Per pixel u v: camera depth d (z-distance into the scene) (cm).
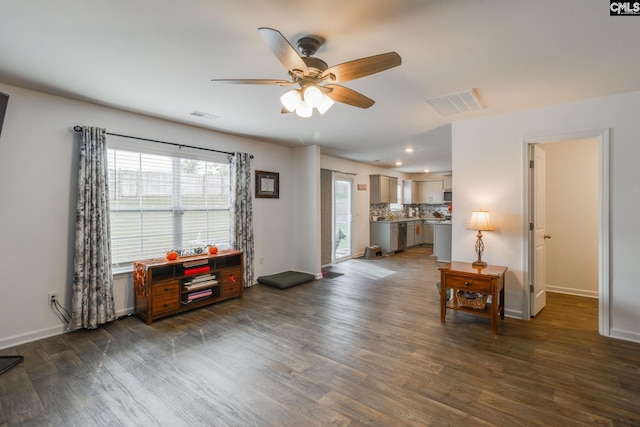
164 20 175
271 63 231
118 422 182
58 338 295
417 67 234
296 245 569
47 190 298
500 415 185
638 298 284
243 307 388
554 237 454
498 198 354
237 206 458
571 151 438
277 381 223
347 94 219
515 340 289
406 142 512
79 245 306
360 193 774
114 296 344
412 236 923
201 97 301
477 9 164
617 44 200
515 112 342
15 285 281
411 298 426
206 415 187
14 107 278
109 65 234
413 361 251
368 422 180
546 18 172
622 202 289
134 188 362
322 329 318
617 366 241
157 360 254
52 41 199
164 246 391
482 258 365
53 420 183
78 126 310
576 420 181
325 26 181
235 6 162
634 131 283
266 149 518
